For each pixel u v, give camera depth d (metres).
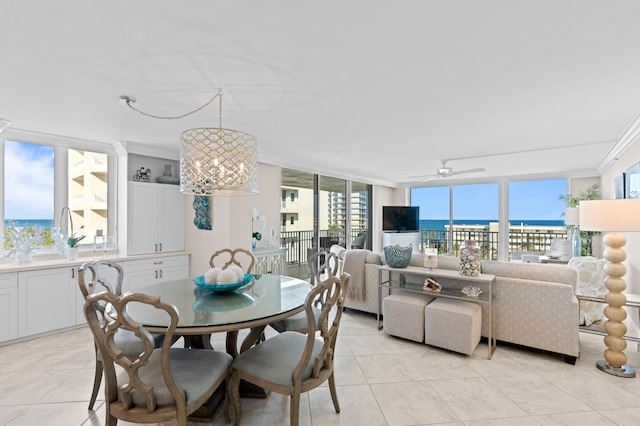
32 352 2.94
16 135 3.43
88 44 1.68
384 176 7.40
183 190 2.40
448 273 3.17
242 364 1.84
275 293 2.42
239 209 4.54
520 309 2.92
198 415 1.97
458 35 1.61
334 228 6.85
